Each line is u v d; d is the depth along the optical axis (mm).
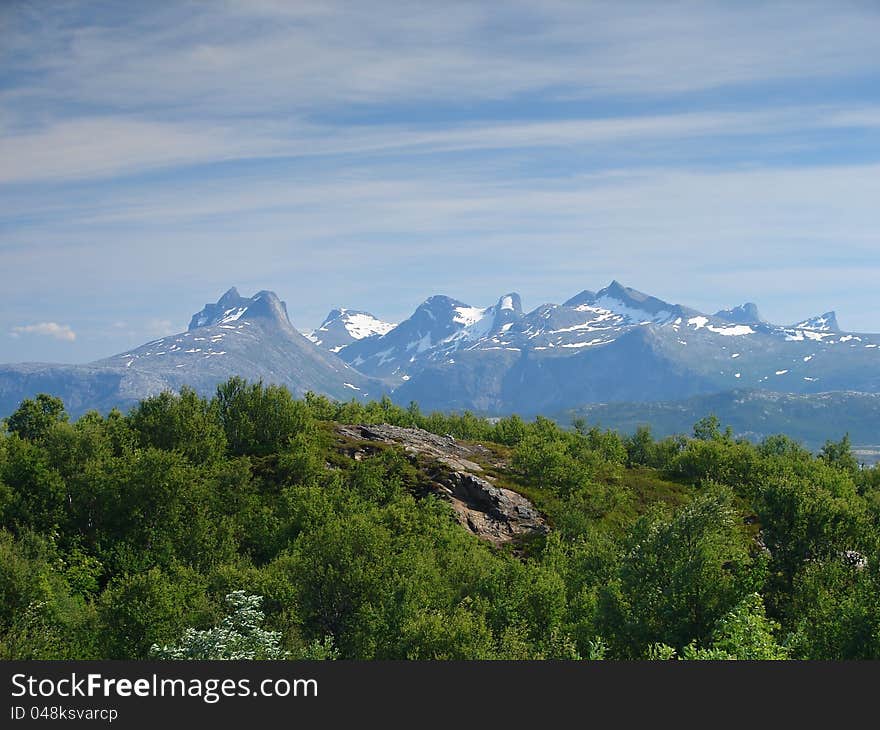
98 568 87812
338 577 70188
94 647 62969
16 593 64688
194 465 120500
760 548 86625
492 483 142375
